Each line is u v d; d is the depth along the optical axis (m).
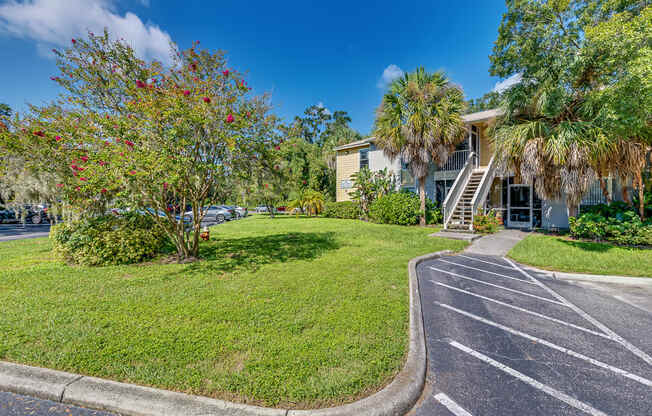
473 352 2.96
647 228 7.23
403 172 16.62
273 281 4.98
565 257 6.76
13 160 6.42
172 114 5.21
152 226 7.67
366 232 11.21
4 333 3.08
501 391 2.35
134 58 6.02
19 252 8.02
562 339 3.23
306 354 2.67
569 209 9.37
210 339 2.97
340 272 5.55
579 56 7.03
